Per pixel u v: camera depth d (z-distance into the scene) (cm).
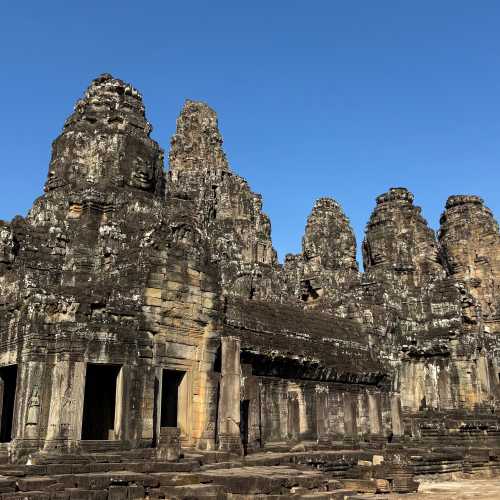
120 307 2300
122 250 2848
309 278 4725
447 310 5047
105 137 3281
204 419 2472
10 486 1544
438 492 2408
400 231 6112
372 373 3775
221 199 6319
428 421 4125
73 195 3103
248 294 4388
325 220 6619
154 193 3375
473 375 4856
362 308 4150
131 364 2248
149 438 2227
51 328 2183
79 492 1569
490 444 4009
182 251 2562
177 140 7056
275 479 1784
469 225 7300
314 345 3441
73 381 2111
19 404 2117
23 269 2714
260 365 3066
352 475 2519
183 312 2494
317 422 3328
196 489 1673
